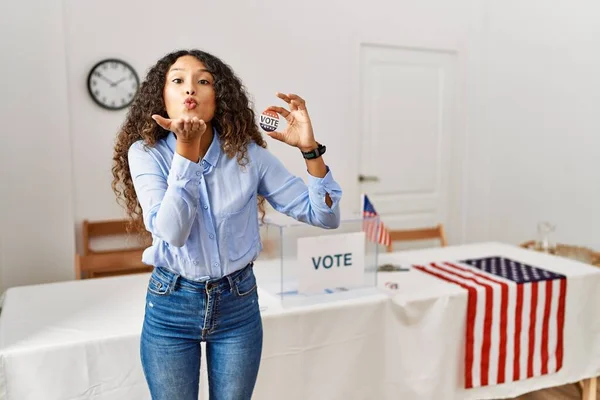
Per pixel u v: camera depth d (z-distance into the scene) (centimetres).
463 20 428
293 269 197
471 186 448
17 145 303
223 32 351
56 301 196
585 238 363
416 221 436
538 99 395
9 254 308
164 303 119
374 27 396
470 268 244
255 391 183
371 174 413
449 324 210
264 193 130
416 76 420
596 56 350
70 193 316
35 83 302
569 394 268
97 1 320
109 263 241
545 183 392
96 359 162
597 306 241
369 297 200
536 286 225
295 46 372
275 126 124
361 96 401
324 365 192
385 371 204
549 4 381
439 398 213
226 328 121
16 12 295
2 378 153
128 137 123
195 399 126
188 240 115
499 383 224
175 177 104
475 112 443
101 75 323
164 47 338
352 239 204
